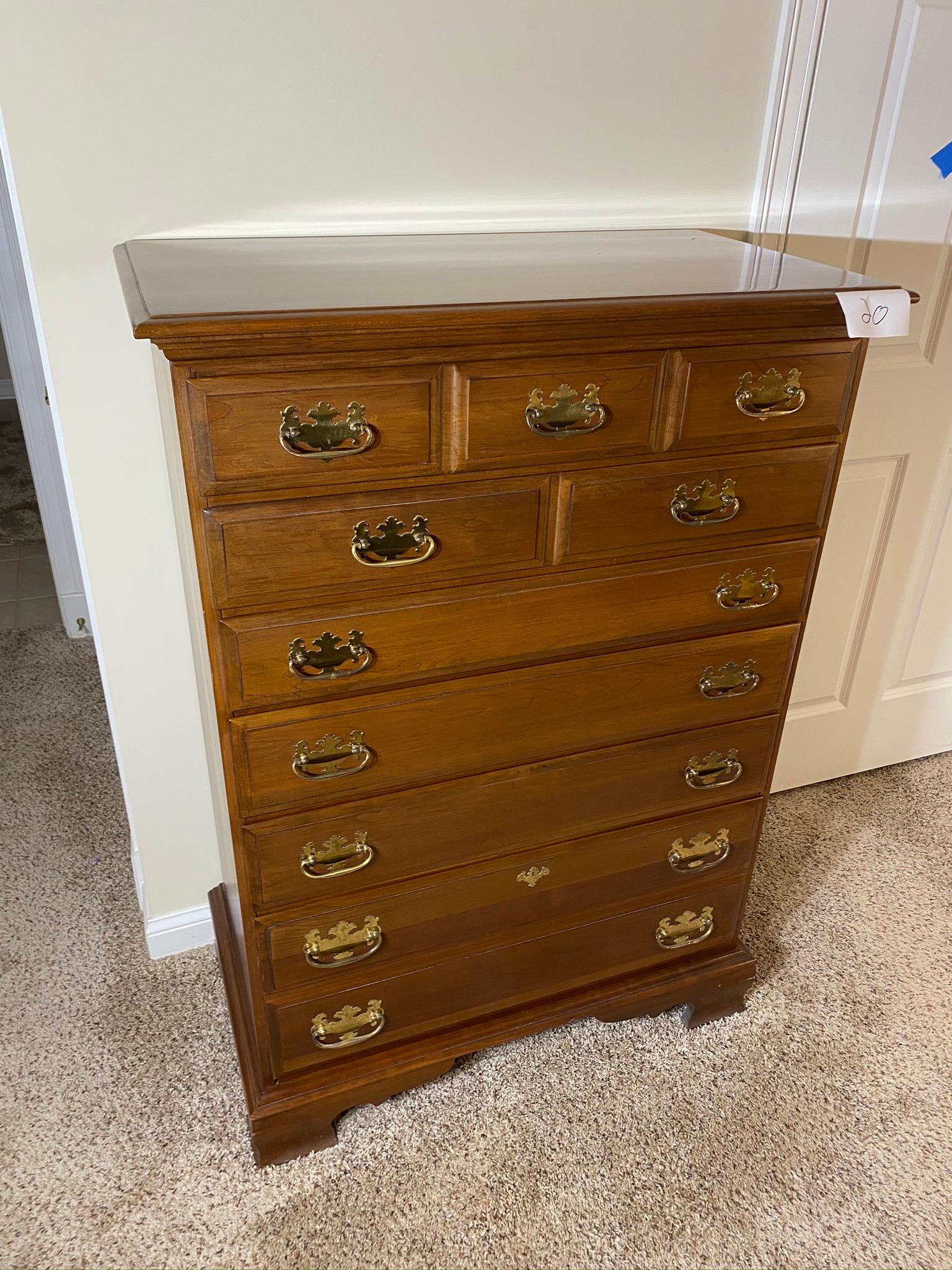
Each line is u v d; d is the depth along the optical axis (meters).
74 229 1.26
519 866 1.38
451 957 1.41
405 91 1.34
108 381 1.35
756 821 1.54
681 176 1.55
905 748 2.31
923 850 2.05
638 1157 1.42
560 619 1.22
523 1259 1.28
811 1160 1.42
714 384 1.14
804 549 1.31
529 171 1.45
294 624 1.08
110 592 1.48
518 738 1.28
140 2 1.17
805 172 1.59
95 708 2.44
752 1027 1.64
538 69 1.39
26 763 2.23
